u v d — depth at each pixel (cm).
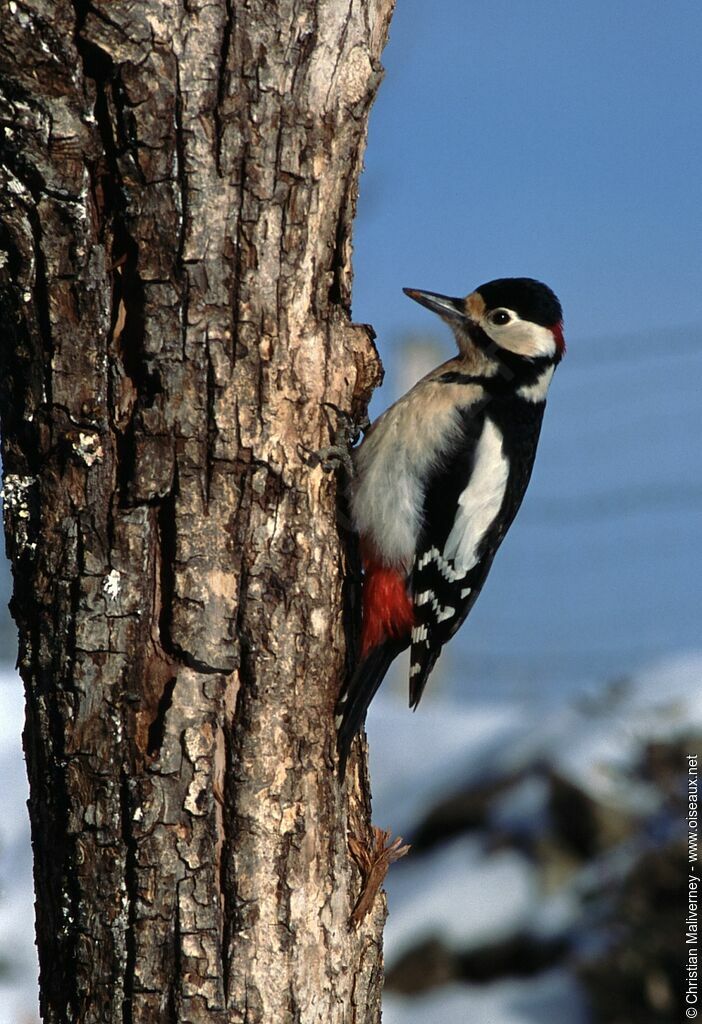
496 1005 1570
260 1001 690
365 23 731
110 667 680
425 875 1766
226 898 688
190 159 677
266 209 700
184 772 680
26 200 673
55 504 688
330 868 726
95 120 670
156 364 682
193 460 689
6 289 688
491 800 1812
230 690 698
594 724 1819
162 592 688
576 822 1702
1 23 654
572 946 1605
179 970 674
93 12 655
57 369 684
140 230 677
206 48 674
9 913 1578
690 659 1884
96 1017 676
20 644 707
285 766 706
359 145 751
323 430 745
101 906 676
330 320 747
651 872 1590
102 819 677
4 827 1684
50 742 688
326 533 741
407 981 1648
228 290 694
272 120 695
